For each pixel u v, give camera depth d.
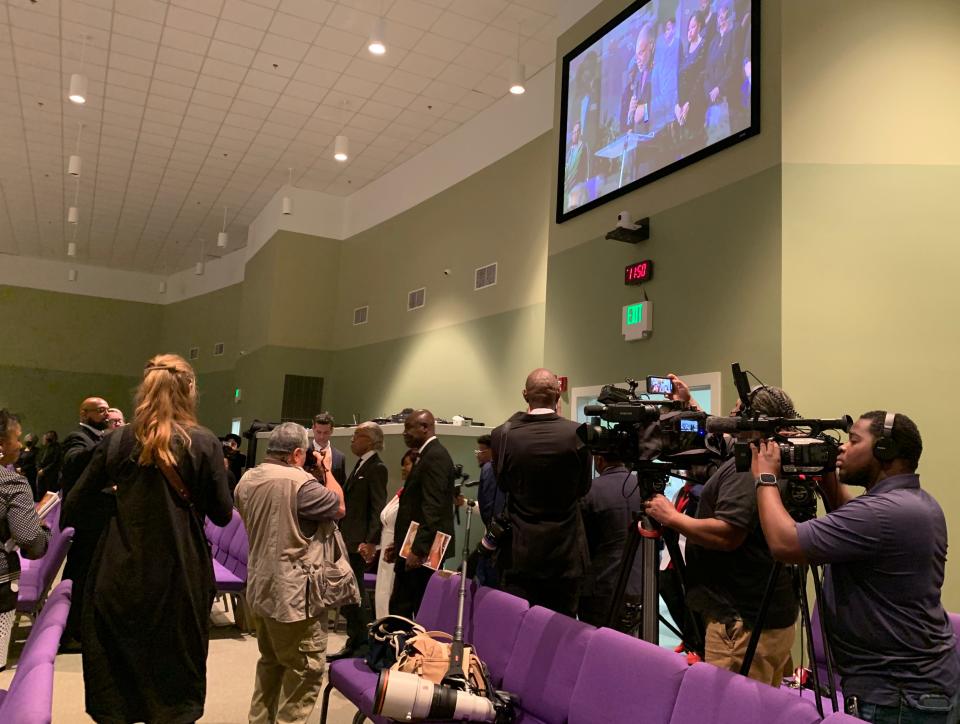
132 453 2.28
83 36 7.45
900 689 1.62
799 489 1.86
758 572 2.09
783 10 4.14
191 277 16.69
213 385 15.25
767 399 2.10
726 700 1.69
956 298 3.79
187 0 6.79
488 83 7.98
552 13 6.63
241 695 3.60
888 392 3.75
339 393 11.32
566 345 5.55
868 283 3.85
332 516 2.71
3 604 2.81
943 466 3.66
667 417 2.16
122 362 16.97
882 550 1.64
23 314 16.19
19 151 10.58
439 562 3.21
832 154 3.98
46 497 4.08
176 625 2.24
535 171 7.52
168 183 11.69
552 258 5.85
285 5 6.80
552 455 2.48
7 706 1.52
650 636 2.18
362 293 11.05
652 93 5.00
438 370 8.83
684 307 4.52
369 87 8.25
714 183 4.44
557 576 2.50
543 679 2.28
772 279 3.98
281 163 10.64
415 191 9.93
